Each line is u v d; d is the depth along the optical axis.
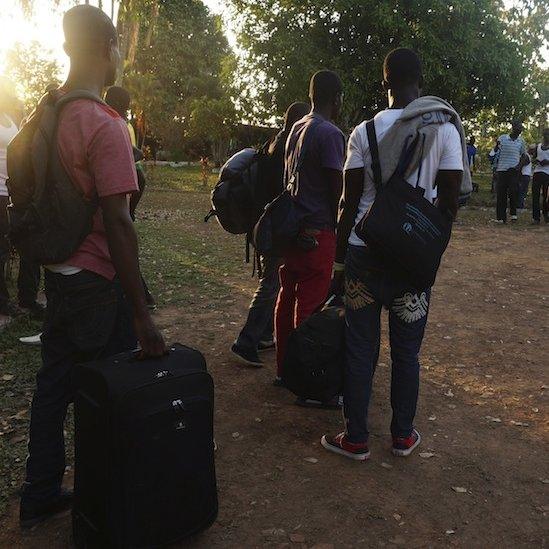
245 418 3.75
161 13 28.02
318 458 3.30
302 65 18.12
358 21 18.16
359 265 3.06
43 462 2.62
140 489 2.26
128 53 17.47
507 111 20.62
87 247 2.40
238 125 25.80
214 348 4.95
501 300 6.61
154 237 10.40
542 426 3.69
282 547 2.57
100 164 2.23
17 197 2.40
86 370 2.31
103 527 2.31
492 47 18.45
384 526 2.73
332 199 3.63
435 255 2.84
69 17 2.37
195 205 16.67
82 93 2.29
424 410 3.89
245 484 3.04
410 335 3.15
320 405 3.90
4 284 5.37
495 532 2.70
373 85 18.80
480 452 3.38
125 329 2.59
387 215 2.80
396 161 2.88
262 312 4.46
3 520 2.73
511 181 13.22
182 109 48.22
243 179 4.12
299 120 3.89
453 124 2.94
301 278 3.86
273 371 4.49
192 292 6.68
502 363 4.71
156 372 2.31
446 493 2.99
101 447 2.25
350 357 3.19
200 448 2.40
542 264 8.59
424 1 17.38
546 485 3.07
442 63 18.08
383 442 3.47
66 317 2.45
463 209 16.31
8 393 3.96
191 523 2.43
